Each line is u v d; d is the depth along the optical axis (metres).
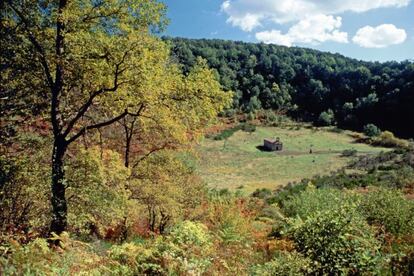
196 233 7.76
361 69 143.50
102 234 14.56
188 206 18.84
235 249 8.50
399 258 5.66
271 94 156.62
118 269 6.34
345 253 5.75
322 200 15.46
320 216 6.34
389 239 7.89
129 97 12.89
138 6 12.12
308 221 6.43
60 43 12.20
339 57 190.75
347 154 83.44
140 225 18.53
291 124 130.25
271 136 110.12
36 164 12.43
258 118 133.50
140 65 11.87
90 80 12.44
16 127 13.45
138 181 17.12
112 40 11.62
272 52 184.00
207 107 13.70
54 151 12.62
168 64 14.80
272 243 9.60
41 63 12.34
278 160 81.44
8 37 11.91
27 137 13.60
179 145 18.28
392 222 9.79
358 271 5.58
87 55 11.73
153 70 12.36
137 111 14.63
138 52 11.89
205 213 17.58
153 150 18.22
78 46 11.77
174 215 17.64
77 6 12.16
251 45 185.50
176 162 18.41
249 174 68.81
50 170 12.43
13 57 12.03
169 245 6.89
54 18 11.35
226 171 70.62
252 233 12.18
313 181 39.72
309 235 6.22
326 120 130.50
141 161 18.05
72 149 16.02
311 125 131.12
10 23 12.16
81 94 13.73
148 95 12.62
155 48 12.74
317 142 104.19
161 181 17.70
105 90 12.52
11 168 11.15
